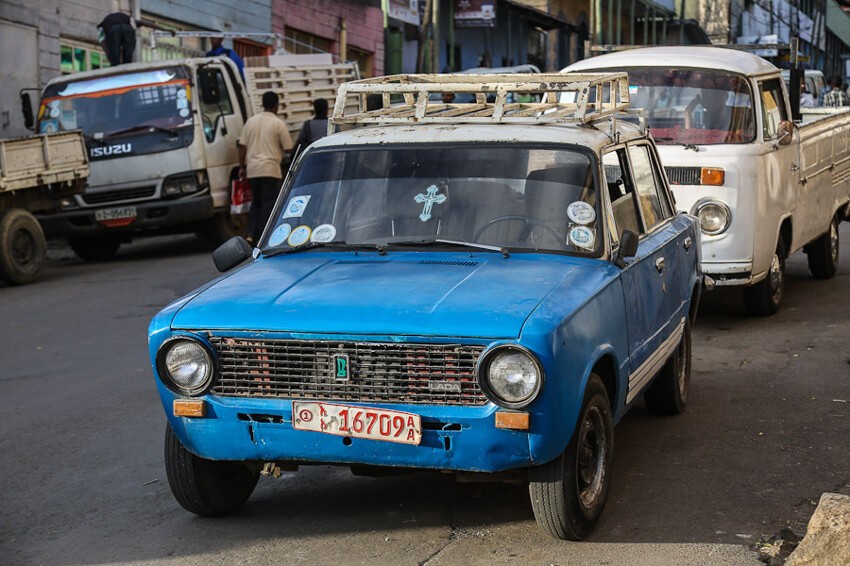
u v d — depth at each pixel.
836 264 13.27
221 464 5.47
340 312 4.83
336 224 5.91
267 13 27.67
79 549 5.21
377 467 5.00
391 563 4.90
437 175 5.92
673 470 6.20
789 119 11.20
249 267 5.71
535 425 4.59
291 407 4.82
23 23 20.50
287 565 4.91
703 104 10.20
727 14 49.59
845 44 71.25
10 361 9.55
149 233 17.44
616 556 4.92
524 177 5.82
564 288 5.00
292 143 16.91
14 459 6.71
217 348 4.95
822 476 6.05
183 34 18.33
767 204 10.10
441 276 5.20
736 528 5.27
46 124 16.72
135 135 16.39
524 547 5.05
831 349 9.25
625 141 6.53
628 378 5.62
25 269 14.35
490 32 36.16
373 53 33.03
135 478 6.27
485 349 4.57
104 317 11.50
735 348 9.41
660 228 6.84
